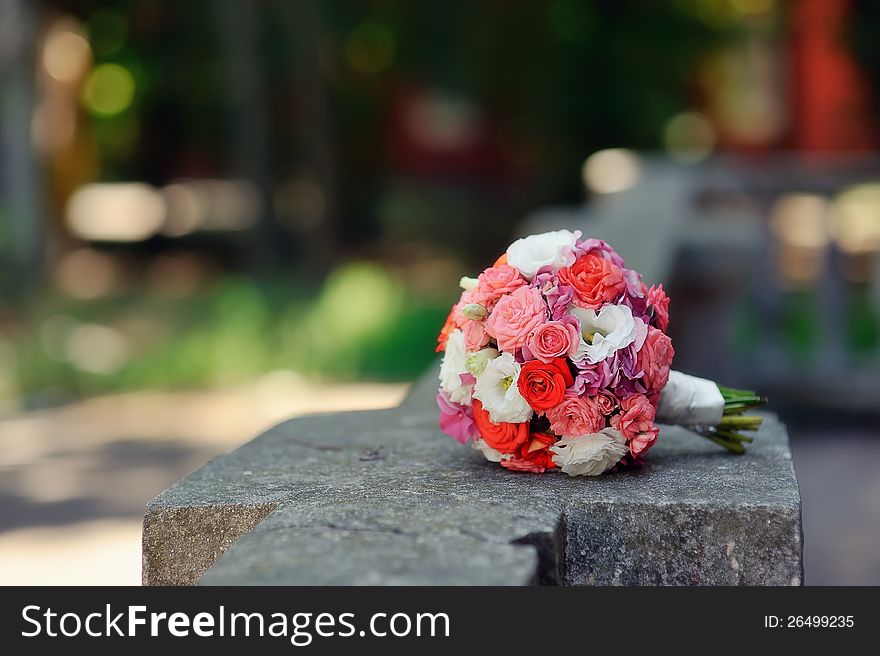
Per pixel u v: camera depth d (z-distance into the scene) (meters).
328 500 2.38
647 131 15.28
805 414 7.88
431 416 3.50
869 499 5.86
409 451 2.97
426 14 15.68
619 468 2.67
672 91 15.47
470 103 17.36
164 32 17.00
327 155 16.08
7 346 10.79
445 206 19.30
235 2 15.05
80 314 12.41
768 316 8.49
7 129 13.66
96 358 10.34
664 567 2.30
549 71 15.29
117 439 7.59
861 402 7.71
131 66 17.31
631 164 9.68
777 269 8.62
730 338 6.89
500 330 2.56
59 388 9.49
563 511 2.32
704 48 15.81
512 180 17.12
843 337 8.02
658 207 7.21
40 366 9.73
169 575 2.43
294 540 2.07
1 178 14.02
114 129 19.44
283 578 1.88
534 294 2.57
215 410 8.54
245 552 2.02
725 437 2.86
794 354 8.18
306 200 17.77
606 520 2.32
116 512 5.74
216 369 9.91
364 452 2.97
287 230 17.55
